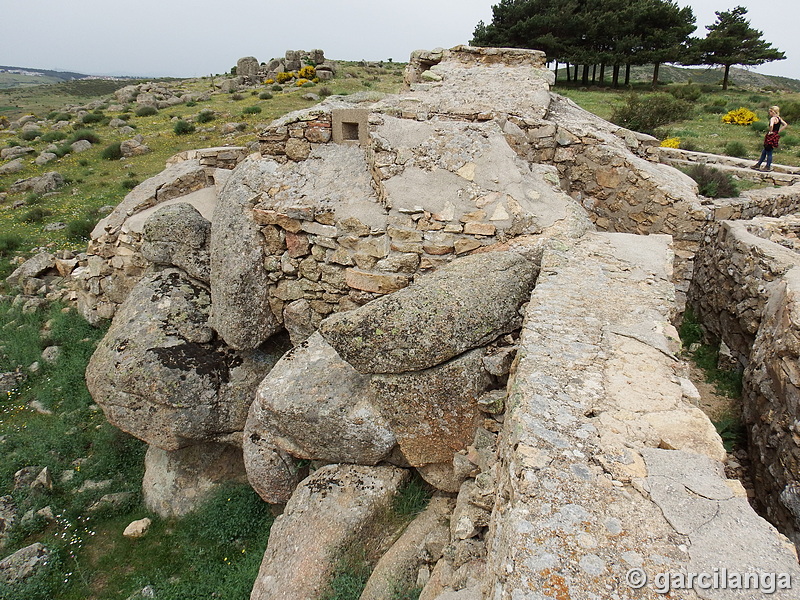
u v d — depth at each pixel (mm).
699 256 8586
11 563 5977
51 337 10234
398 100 6988
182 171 10234
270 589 4504
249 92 34156
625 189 6996
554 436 2641
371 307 4305
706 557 2033
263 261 6453
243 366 6637
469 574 3383
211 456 6828
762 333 5438
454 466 4309
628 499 2291
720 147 17797
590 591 1928
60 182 19156
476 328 4191
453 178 5809
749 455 5227
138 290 7105
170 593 5559
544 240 5301
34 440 7965
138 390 6184
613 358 3275
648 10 33594
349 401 4770
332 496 4801
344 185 6254
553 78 7734
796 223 8484
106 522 6691
